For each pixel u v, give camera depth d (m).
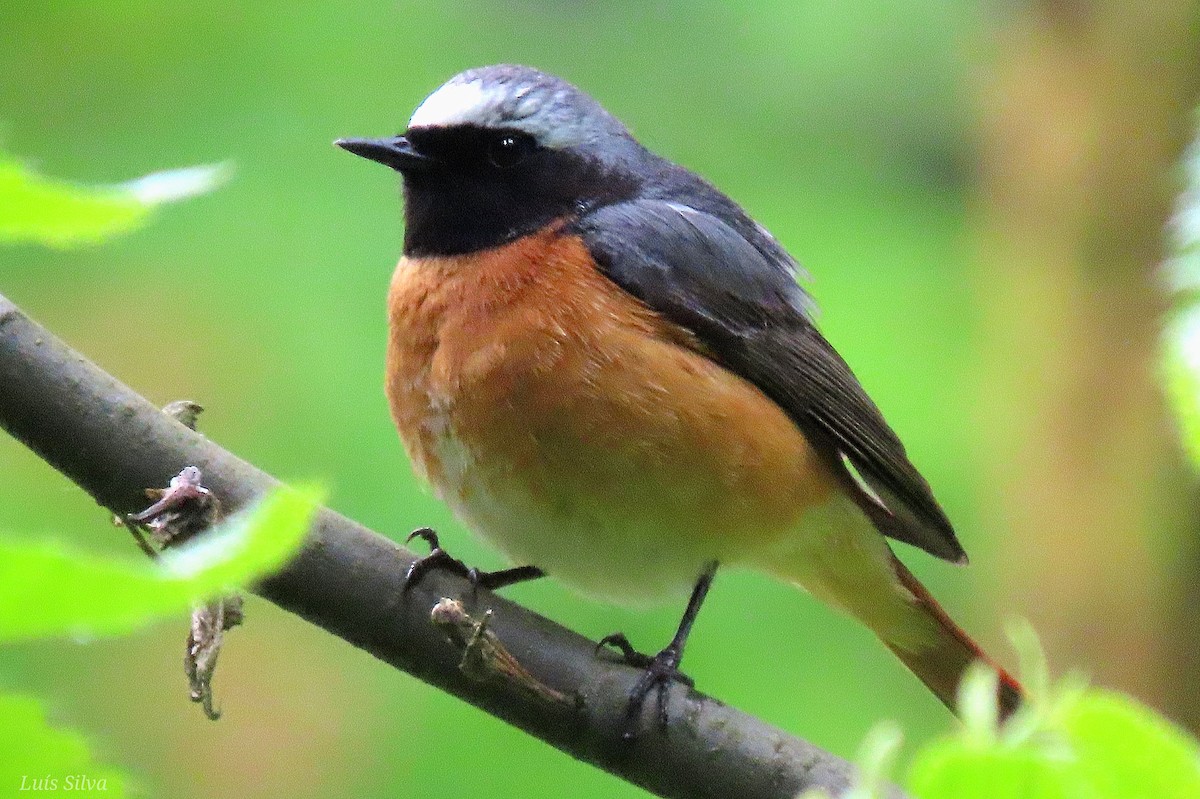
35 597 1.45
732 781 5.69
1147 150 13.66
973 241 13.96
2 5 12.02
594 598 7.80
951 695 8.52
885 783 2.21
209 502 5.07
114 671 10.07
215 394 11.30
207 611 5.43
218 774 10.15
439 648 5.70
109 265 11.84
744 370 7.81
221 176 2.06
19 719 1.96
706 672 10.17
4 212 1.77
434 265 7.57
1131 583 12.83
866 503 8.41
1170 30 13.85
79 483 5.32
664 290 7.59
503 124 7.73
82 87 12.23
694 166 13.73
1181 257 3.63
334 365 11.35
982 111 14.25
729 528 7.40
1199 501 12.80
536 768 9.94
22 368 5.24
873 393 12.34
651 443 7.15
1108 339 13.27
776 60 14.13
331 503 10.38
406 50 12.98
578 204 7.87
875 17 14.18
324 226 12.02
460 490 7.48
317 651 10.72
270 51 12.62
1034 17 14.21
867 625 8.53
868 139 14.25
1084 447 13.05
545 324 7.20
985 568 13.05
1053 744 1.87
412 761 10.08
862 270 13.12
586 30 14.09
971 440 12.72
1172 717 12.70
